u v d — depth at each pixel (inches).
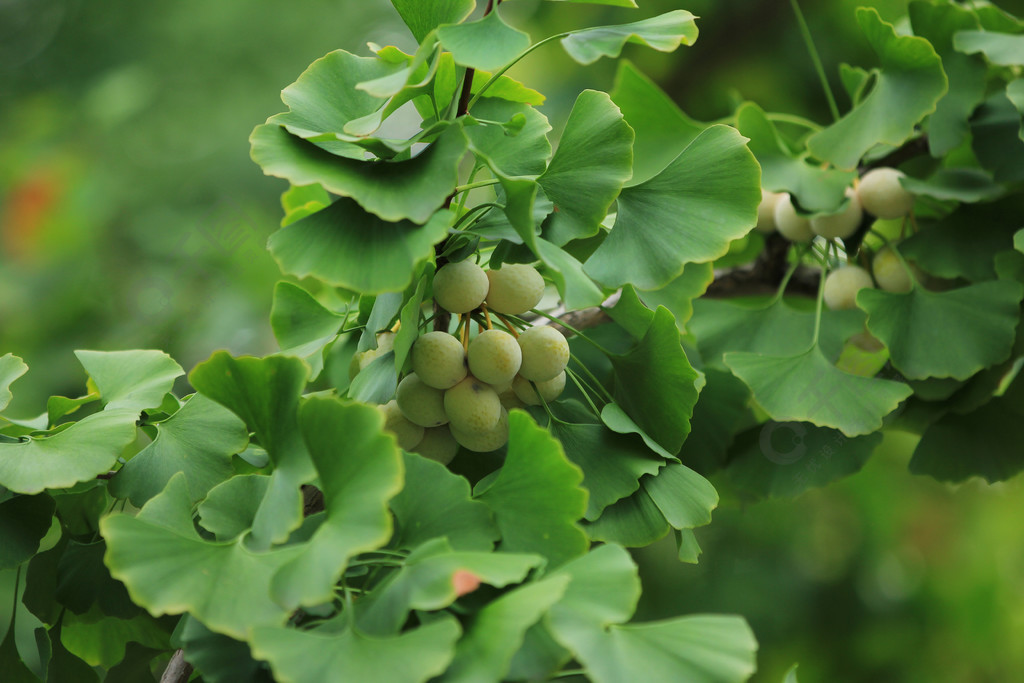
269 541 42.1
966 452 52.4
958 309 50.5
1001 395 52.4
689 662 41.4
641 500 45.8
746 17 97.1
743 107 52.3
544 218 45.1
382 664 40.6
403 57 46.1
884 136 50.8
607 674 40.9
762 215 53.5
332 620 41.9
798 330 51.8
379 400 44.9
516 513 43.6
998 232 52.0
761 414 54.5
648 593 93.0
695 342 52.9
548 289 54.6
